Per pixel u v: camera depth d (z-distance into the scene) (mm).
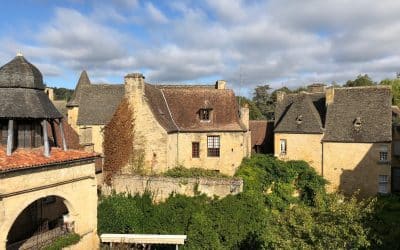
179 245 22609
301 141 35219
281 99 41469
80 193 19406
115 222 23281
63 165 18047
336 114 35250
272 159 34031
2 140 17516
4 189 14859
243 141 32281
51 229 20906
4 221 14977
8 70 17766
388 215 27938
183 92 34188
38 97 18406
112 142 30094
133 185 27312
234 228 23719
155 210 25406
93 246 20344
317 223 15328
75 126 44500
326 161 34219
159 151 29000
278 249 15391
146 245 23125
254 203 25469
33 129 18578
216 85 38156
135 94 29547
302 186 32406
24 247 17094
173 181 26484
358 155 32969
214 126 31703
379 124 32844
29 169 16016
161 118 30188
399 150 33250
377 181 32219
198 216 23781
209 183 26062
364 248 16594
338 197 18281
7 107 16844
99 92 43906
